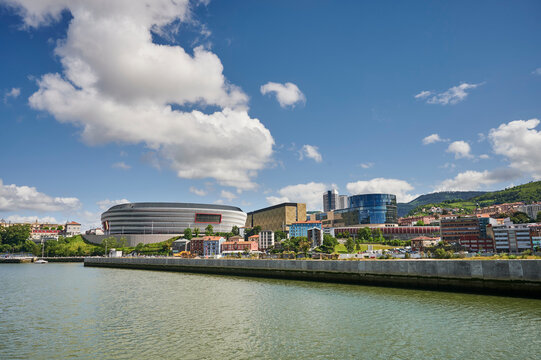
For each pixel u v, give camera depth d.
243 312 45.03
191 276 102.94
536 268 53.38
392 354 27.61
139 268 144.00
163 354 28.31
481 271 58.31
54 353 29.03
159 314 44.09
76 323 39.47
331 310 45.75
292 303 51.66
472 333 33.53
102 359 27.39
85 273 121.56
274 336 33.16
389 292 61.75
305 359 26.64
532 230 163.25
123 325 38.22
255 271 97.94
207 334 34.06
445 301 51.59
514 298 53.28
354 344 30.25
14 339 33.12
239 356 27.53
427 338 31.89
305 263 85.31
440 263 62.88
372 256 122.88
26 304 52.75
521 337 32.03
